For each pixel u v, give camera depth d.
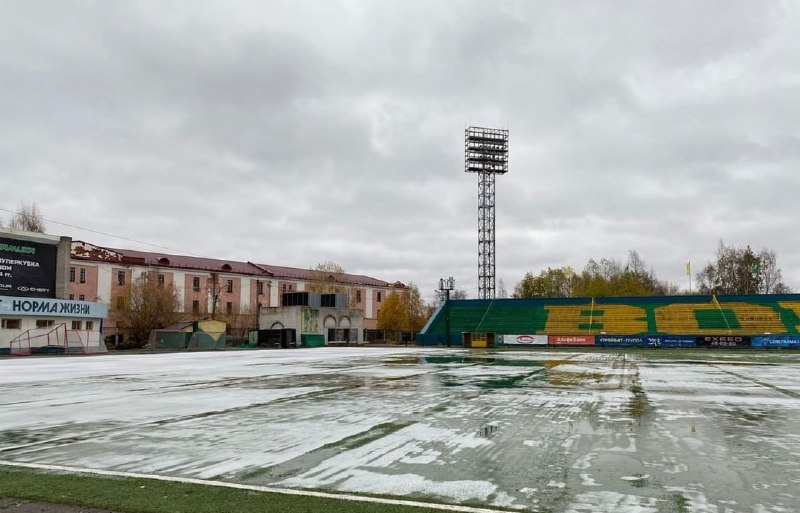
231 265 99.50
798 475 7.68
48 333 52.81
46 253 55.44
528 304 75.62
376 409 14.08
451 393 17.73
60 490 6.89
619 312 69.94
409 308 104.38
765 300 66.75
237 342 83.69
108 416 13.09
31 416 13.15
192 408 14.41
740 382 21.52
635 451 9.18
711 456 8.82
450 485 7.18
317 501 6.46
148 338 74.06
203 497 6.61
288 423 11.98
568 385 20.28
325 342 78.12
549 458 8.70
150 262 85.50
